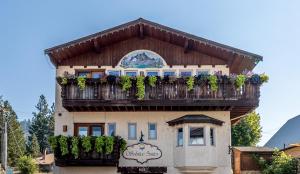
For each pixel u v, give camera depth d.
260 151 31.39
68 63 27.94
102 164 25.48
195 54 27.98
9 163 82.44
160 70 27.84
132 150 26.69
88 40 27.05
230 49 26.86
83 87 26.02
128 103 25.88
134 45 28.16
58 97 27.53
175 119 26.77
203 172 25.98
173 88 26.02
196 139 26.14
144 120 27.09
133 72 27.92
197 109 26.89
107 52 28.08
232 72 29.70
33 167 67.62
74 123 27.12
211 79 25.92
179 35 27.02
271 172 28.86
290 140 56.25
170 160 26.58
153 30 27.52
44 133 106.81
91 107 26.31
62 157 25.50
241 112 28.55
